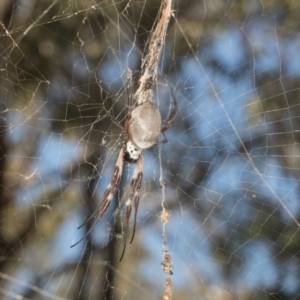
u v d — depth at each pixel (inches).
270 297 404.5
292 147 413.4
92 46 395.2
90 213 403.2
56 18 380.5
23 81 383.2
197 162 433.7
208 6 422.6
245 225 420.2
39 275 388.5
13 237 385.4
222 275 420.8
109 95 396.8
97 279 406.9
